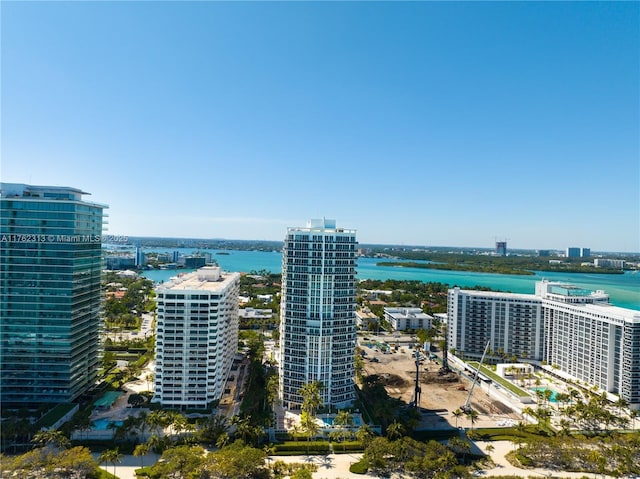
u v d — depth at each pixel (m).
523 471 164.12
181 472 145.75
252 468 148.50
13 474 138.62
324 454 175.25
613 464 169.25
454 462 156.62
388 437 176.75
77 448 153.25
